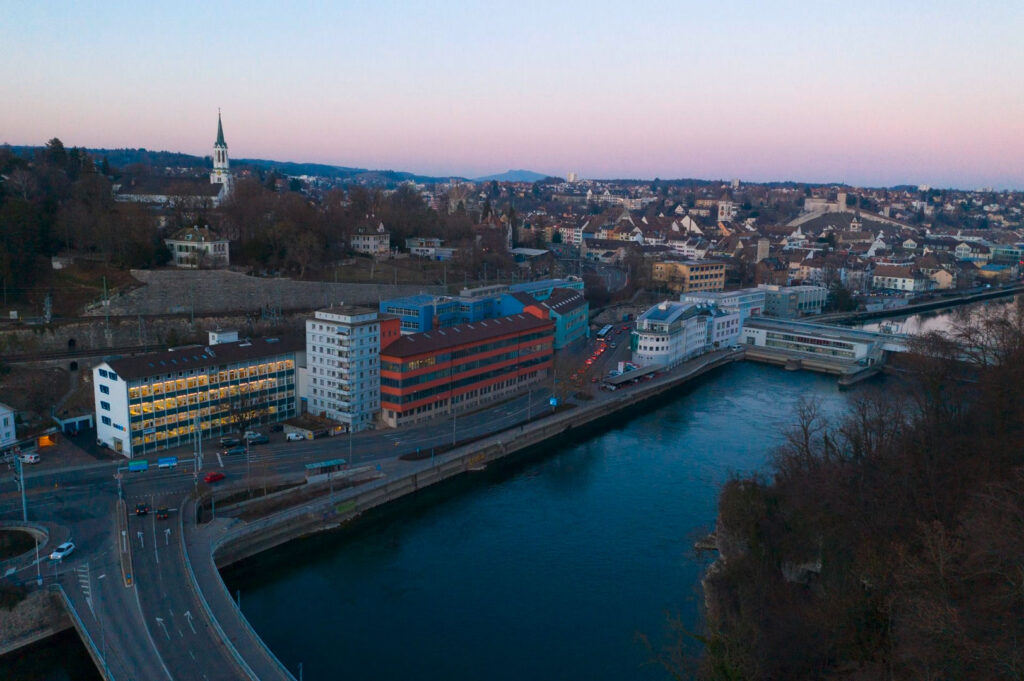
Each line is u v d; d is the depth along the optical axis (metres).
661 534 134.38
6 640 99.44
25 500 130.88
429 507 146.38
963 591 71.75
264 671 87.38
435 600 113.31
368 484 144.00
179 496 134.00
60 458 151.00
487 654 100.00
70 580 105.56
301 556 126.56
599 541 131.75
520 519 141.00
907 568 78.50
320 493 138.62
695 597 113.56
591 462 170.75
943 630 63.94
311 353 176.38
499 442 170.50
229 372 167.50
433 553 127.88
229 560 120.88
